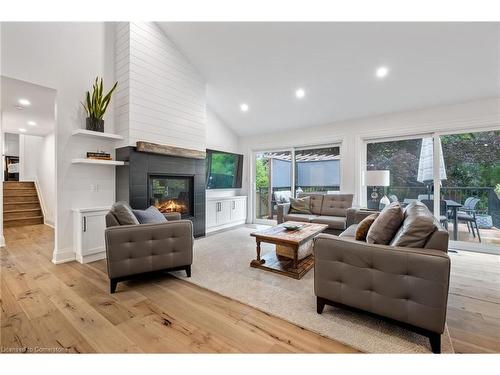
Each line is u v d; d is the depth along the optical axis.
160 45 3.72
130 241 2.24
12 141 8.39
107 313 1.82
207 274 2.60
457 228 3.74
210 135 5.38
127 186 3.36
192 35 3.61
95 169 3.39
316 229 3.03
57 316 1.78
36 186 6.08
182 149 3.95
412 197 4.14
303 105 4.51
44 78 2.95
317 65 3.52
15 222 5.26
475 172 3.64
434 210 3.87
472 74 3.12
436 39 2.75
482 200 3.59
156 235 2.37
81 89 3.26
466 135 3.69
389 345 1.49
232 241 4.05
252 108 4.99
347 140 4.66
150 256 2.34
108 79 3.51
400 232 1.73
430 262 1.41
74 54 3.20
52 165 5.32
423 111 3.93
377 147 4.48
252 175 6.09
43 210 5.68
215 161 5.29
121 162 3.35
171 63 3.88
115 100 3.54
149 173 3.57
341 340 1.53
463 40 2.69
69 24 3.17
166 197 3.92
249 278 2.49
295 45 3.26
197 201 4.39
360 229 2.12
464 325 1.70
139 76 3.46
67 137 3.12
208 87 4.62
